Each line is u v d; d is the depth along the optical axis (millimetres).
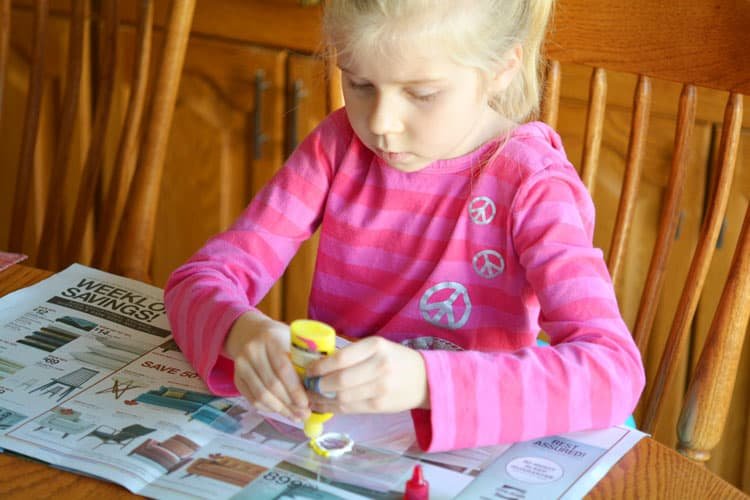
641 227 1724
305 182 1183
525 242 1059
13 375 938
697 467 847
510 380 887
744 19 1087
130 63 1941
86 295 1101
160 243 2053
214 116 1934
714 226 1164
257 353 898
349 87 1000
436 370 876
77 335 1020
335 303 1193
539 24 1087
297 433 875
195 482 798
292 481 804
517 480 820
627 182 1218
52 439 845
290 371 874
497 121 1129
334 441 856
